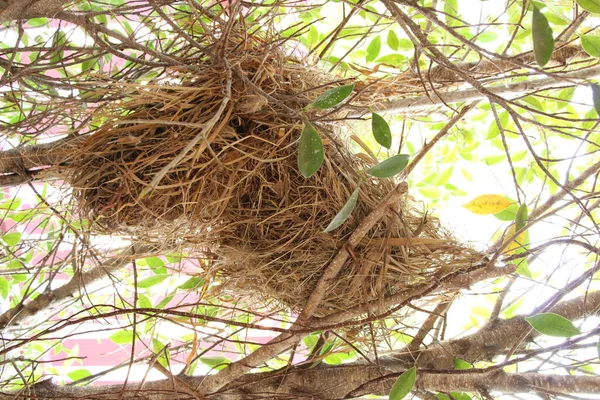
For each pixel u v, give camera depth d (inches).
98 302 81.4
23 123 56.6
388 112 59.7
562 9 67.0
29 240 64.3
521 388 55.6
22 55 74.1
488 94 46.4
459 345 59.9
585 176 56.1
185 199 50.7
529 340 60.3
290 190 52.6
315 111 53.3
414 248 53.0
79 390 60.6
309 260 52.3
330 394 58.7
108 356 106.4
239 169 51.2
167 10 61.7
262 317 54.0
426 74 58.8
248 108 50.9
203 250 55.8
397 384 50.8
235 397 59.0
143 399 59.6
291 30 66.0
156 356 54.2
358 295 53.1
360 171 53.8
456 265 52.6
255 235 53.3
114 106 52.2
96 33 51.2
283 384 59.1
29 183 55.7
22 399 58.9
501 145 82.1
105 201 52.2
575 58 58.6
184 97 52.1
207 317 50.4
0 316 67.2
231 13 48.3
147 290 75.0
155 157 50.3
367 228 50.2
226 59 49.1
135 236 53.6
